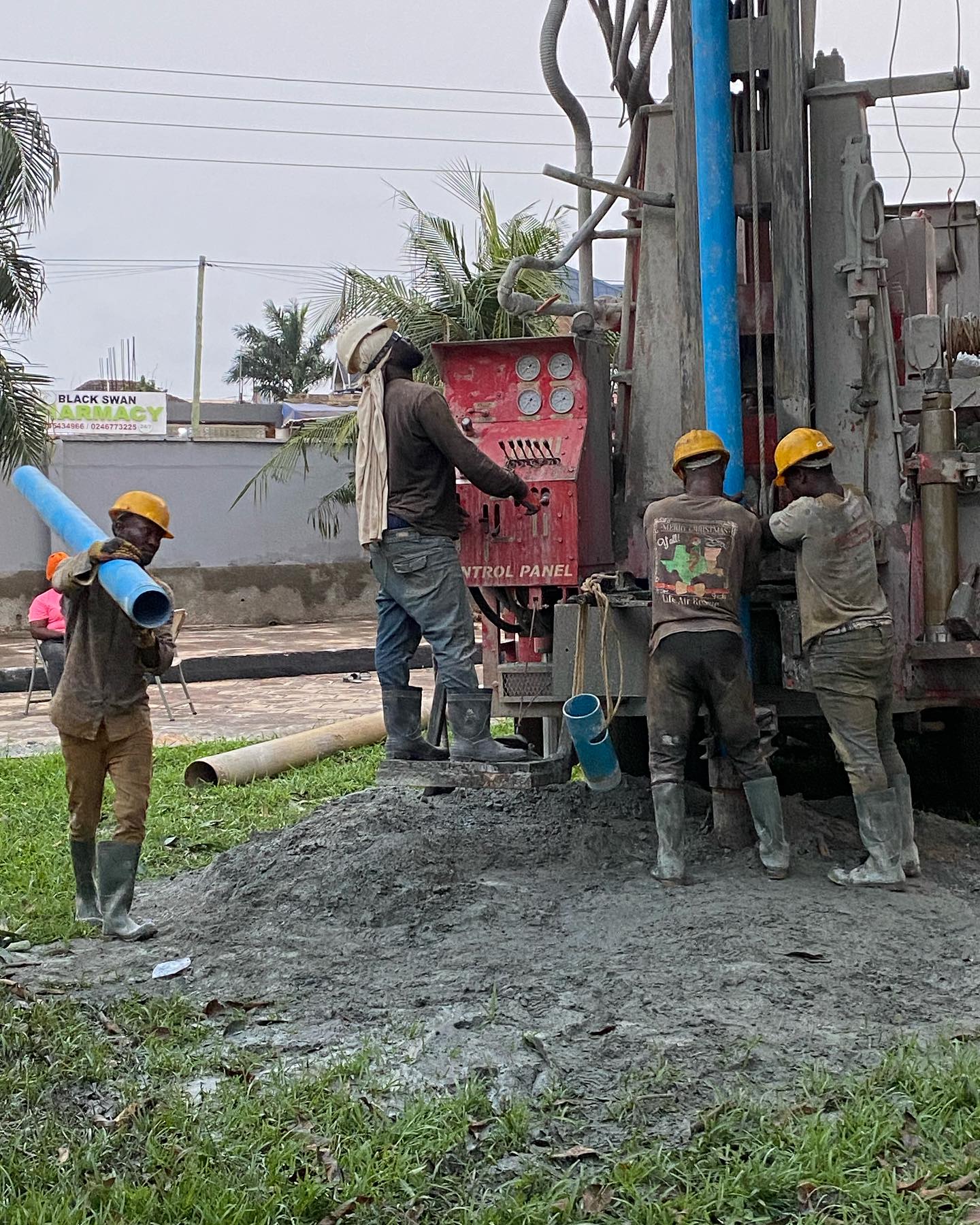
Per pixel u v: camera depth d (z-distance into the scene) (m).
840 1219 3.32
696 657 5.73
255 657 19.69
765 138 6.20
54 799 8.95
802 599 5.84
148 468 27.73
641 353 6.44
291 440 24.83
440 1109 3.89
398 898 5.91
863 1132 3.64
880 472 6.10
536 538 5.96
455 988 4.91
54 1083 4.21
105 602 5.75
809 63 6.18
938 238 7.31
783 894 5.71
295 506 28.89
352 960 5.32
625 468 6.58
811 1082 3.98
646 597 6.07
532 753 5.97
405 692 6.10
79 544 5.75
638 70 6.54
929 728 7.49
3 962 5.53
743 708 5.81
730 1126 3.72
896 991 4.73
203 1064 4.36
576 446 5.98
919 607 6.08
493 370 6.15
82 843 6.04
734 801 6.31
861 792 5.82
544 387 6.09
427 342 18.95
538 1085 4.11
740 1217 3.34
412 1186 3.53
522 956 5.20
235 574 28.52
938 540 5.97
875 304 6.03
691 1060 4.18
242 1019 4.74
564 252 6.53
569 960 5.13
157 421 36.78
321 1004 4.88
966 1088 3.84
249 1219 3.37
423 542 5.80
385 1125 3.83
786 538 5.80
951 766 7.48
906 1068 3.99
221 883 6.46
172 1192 3.46
